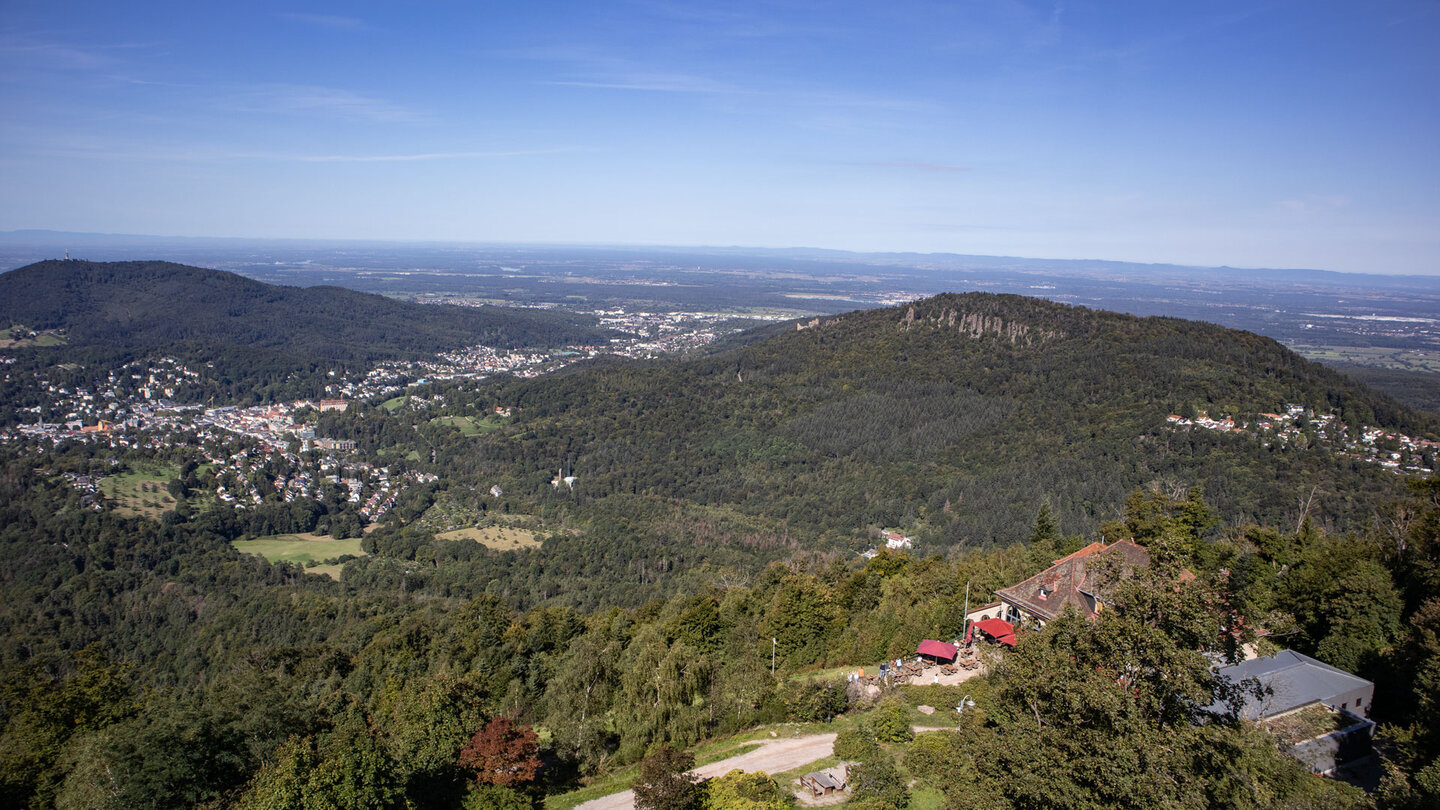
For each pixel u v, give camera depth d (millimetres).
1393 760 32688
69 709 41969
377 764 31312
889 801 31766
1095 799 21500
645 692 44406
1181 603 23438
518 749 35062
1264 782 24859
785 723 43281
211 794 33688
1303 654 42969
